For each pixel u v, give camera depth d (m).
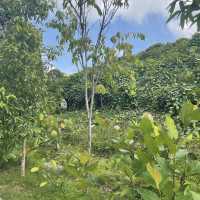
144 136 2.04
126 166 2.07
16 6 12.62
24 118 9.11
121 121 16.69
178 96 17.06
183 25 2.19
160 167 1.99
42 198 7.41
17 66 9.27
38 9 12.66
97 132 12.48
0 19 12.98
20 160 10.11
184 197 1.89
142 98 19.50
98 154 10.73
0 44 9.60
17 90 9.37
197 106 2.20
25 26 9.43
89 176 2.21
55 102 10.34
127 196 2.11
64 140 12.01
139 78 22.28
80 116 17.73
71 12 9.09
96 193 2.36
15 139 9.26
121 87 19.97
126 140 2.23
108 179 2.18
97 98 20.94
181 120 2.11
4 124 9.18
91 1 8.71
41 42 9.64
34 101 9.41
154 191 2.05
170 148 2.01
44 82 9.66
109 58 9.15
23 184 8.44
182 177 2.03
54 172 2.50
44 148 7.93
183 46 26.45
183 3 2.17
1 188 8.28
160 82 21.05
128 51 9.20
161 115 16.92
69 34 8.98
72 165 2.26
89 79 10.09
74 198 2.35
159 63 23.66
